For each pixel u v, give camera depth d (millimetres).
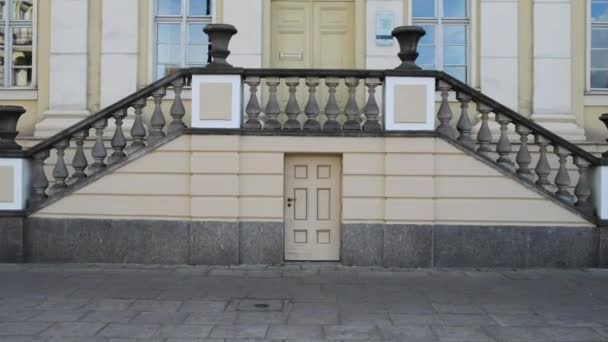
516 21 11102
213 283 7875
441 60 11344
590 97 11164
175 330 6004
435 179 8867
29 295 7234
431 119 8820
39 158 9047
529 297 7332
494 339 5828
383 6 11078
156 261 8914
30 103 11250
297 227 9117
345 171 8867
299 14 11398
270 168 8875
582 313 6684
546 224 8891
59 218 8922
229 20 11023
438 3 11359
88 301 6996
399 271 8664
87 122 8992
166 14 11438
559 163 9289
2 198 8914
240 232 8898
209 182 8844
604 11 11422
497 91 11070
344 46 11367
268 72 8875
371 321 6336
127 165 8906
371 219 8875
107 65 11117
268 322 6273
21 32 11555
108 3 11148
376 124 8922
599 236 8875
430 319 6426
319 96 11047
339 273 8484
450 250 8875
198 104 8844
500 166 8844
